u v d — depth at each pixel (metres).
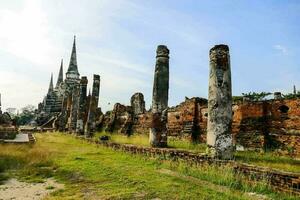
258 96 23.28
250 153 12.99
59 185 9.37
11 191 8.67
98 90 28.31
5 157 13.92
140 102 31.00
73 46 77.50
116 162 12.30
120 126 29.14
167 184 8.17
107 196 7.38
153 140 14.48
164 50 15.10
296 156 12.51
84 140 25.30
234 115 15.27
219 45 11.01
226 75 10.84
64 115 48.44
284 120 13.30
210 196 7.02
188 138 17.81
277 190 7.52
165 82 14.94
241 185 8.01
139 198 7.07
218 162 9.77
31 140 22.88
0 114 36.69
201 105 17.92
